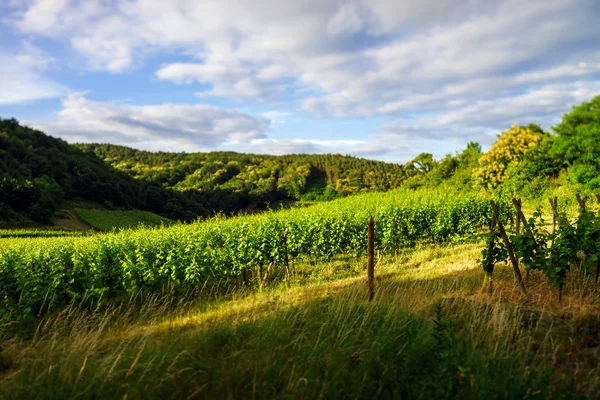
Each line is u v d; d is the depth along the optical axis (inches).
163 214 3139.8
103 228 2406.5
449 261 458.3
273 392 141.7
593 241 266.2
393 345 173.6
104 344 213.2
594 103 1263.5
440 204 780.6
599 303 245.4
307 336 188.9
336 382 140.4
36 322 315.9
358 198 1401.3
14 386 154.0
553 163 1374.3
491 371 145.9
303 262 540.1
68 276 367.6
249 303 304.8
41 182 2706.7
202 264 408.2
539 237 295.7
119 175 4084.6
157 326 263.1
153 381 148.6
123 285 378.0
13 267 388.5
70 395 144.6
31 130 3954.2
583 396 130.1
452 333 175.6
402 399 133.3
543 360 163.5
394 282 343.6
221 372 153.9
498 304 219.5
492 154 1621.6
